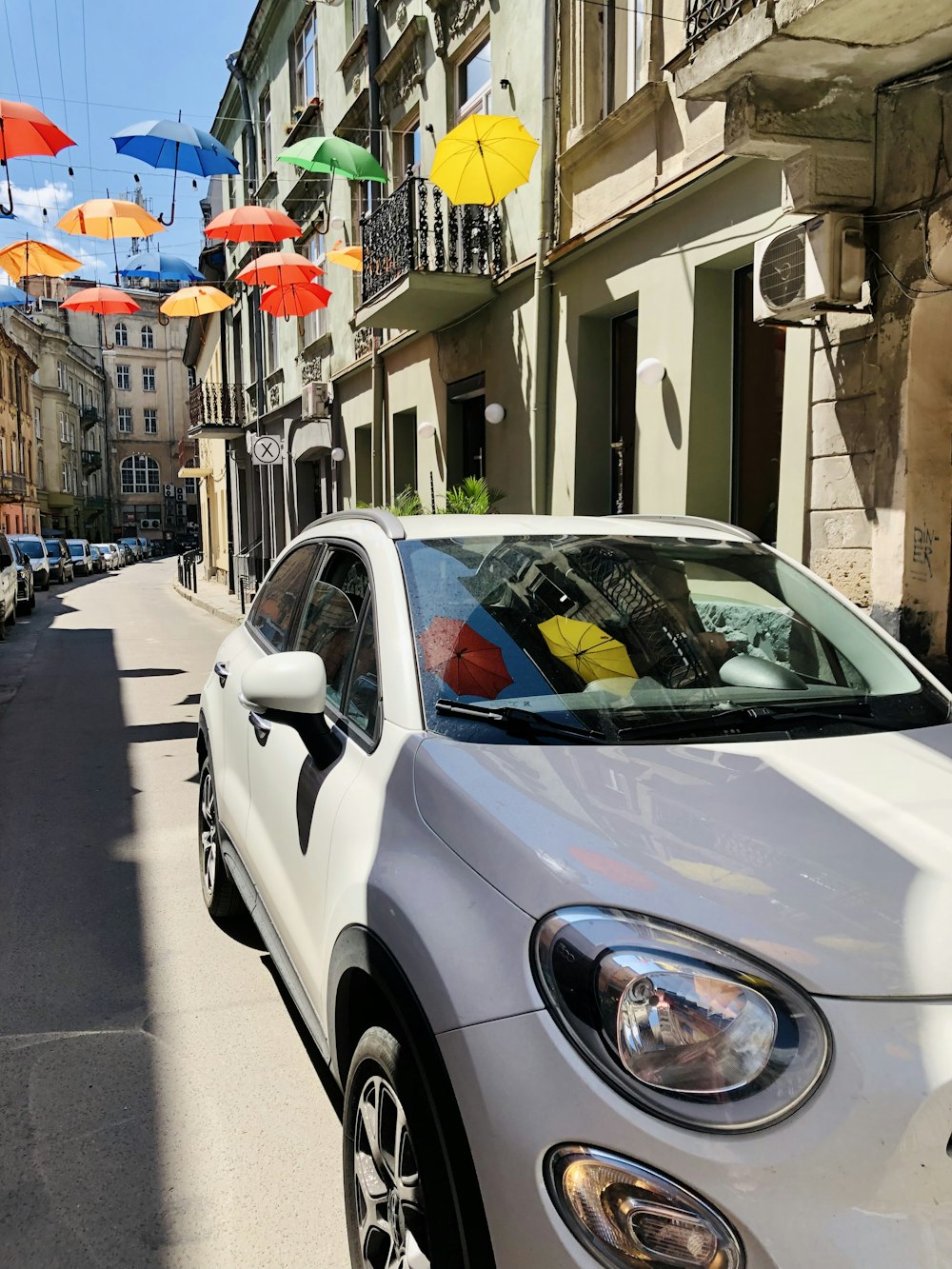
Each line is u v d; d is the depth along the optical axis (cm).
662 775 195
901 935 147
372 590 262
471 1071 150
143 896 441
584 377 868
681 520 335
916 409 508
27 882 458
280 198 1894
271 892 279
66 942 391
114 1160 254
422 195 1000
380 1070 187
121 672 1173
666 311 726
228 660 395
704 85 508
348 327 1538
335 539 323
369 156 938
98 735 802
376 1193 188
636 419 791
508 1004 151
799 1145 130
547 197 888
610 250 800
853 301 516
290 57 1792
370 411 1455
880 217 514
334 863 217
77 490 6600
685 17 521
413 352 1273
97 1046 310
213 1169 251
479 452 1132
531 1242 138
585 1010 143
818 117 504
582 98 845
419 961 167
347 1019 207
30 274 1055
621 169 787
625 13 799
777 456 667
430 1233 157
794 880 159
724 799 186
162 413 7581
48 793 618
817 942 145
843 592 565
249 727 329
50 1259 219
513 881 164
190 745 758
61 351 6216
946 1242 125
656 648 254
